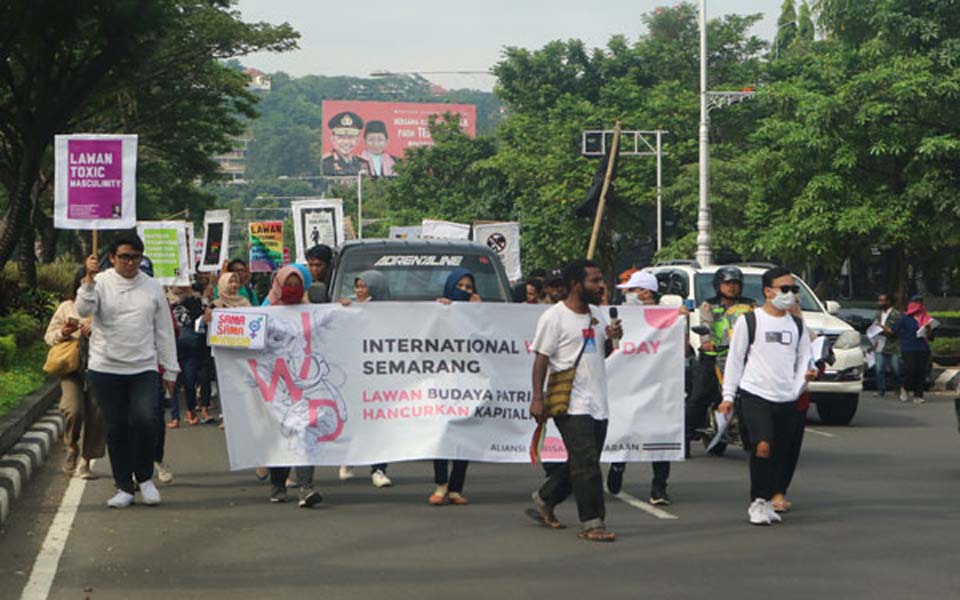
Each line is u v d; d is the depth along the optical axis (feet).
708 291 66.59
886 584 27.22
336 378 37.99
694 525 34.32
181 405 72.08
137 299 37.11
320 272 45.85
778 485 36.65
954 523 34.78
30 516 35.63
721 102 127.85
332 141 503.61
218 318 37.50
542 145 194.80
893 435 59.82
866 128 106.01
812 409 76.74
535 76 225.15
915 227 107.45
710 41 212.43
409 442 37.93
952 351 103.86
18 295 98.78
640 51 219.00
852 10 108.27
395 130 506.07
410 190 282.77
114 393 36.99
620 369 38.50
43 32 80.94
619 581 27.40
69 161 43.39
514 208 237.45
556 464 38.73
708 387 47.19
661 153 165.37
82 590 26.53
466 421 38.14
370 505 37.35
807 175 112.88
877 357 86.69
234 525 34.01
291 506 37.17
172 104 133.90
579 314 32.12
